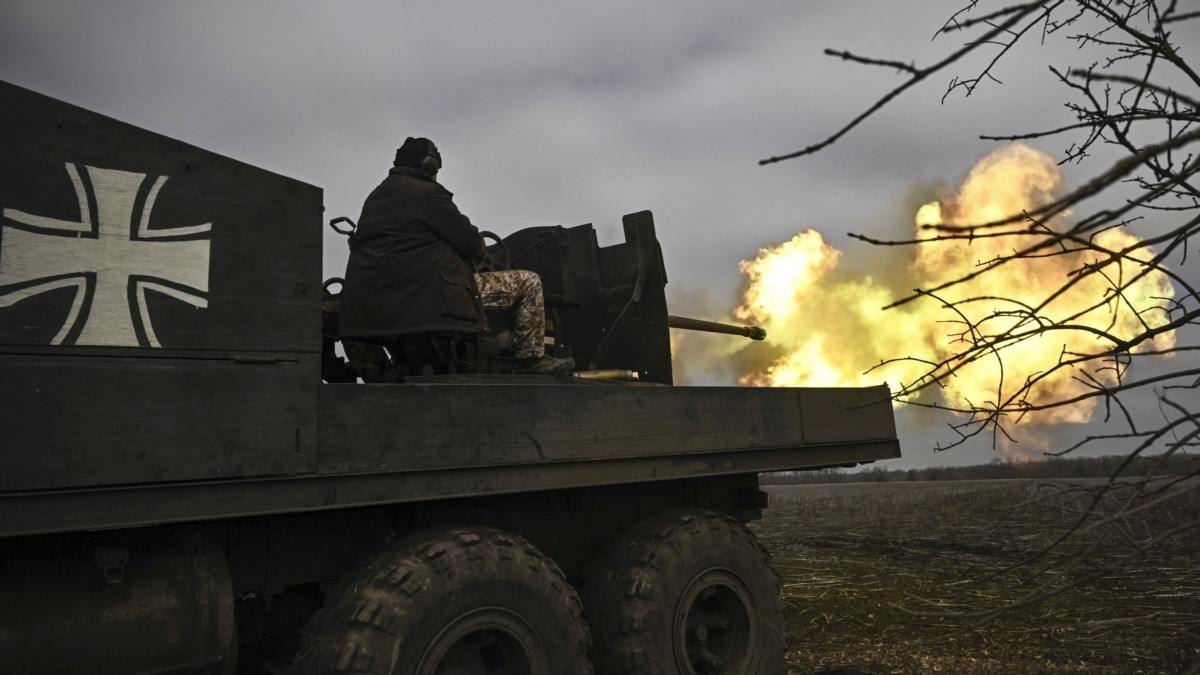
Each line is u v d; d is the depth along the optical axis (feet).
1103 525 4.93
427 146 12.54
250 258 8.91
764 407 13.51
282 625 11.22
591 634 11.48
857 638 16.47
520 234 17.33
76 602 7.75
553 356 15.07
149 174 8.41
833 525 33.24
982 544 25.39
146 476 7.84
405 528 11.12
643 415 11.83
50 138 7.91
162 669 8.11
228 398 8.46
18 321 7.48
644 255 16.34
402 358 12.44
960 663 14.37
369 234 11.91
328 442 9.02
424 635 9.29
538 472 10.69
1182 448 4.81
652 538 12.34
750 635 12.91
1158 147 3.12
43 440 7.39
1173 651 14.20
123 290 8.05
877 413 15.62
